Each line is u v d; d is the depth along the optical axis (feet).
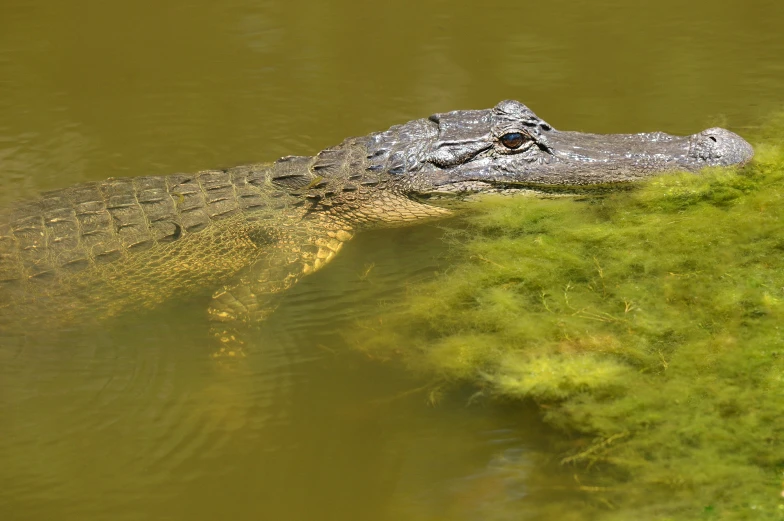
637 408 35.81
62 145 66.90
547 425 36.52
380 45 84.12
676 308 42.16
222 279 47.85
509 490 33.60
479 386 39.34
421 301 45.80
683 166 51.78
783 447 32.63
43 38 87.61
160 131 69.05
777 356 37.35
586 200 52.70
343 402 39.55
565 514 31.83
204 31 88.94
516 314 43.27
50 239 48.80
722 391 35.83
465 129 53.36
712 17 85.10
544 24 86.74
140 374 42.27
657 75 73.56
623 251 47.37
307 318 45.62
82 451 37.47
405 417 38.22
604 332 40.98
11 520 33.86
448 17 90.33
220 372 42.16
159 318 46.73
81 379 41.91
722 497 30.91
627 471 33.14
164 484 35.55
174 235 49.29
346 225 52.54
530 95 71.77
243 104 73.20
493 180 52.37
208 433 38.34
